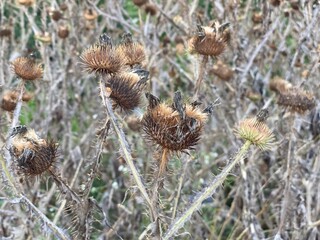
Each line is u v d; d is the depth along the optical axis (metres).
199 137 0.27
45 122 0.62
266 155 0.59
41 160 0.29
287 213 0.48
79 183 0.55
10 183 0.29
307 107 0.45
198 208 0.27
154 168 0.28
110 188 0.62
